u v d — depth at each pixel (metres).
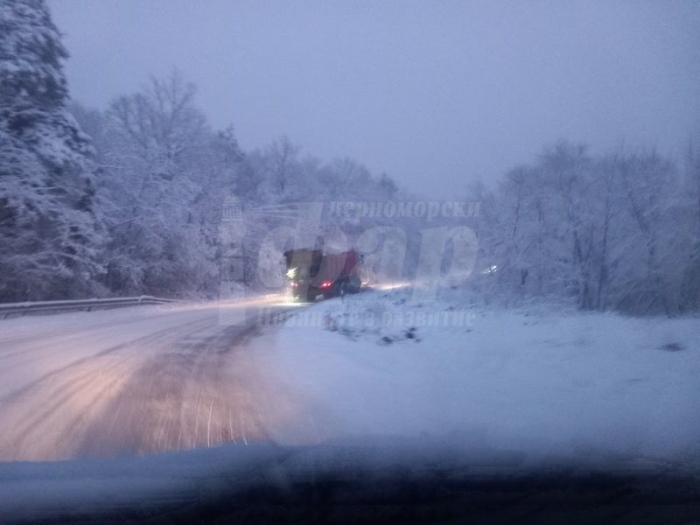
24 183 31.02
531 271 24.62
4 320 26.62
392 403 10.50
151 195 43.00
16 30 31.59
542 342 15.71
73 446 7.97
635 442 7.85
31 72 31.50
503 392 11.08
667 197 21.59
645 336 15.29
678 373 11.70
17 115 31.56
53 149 32.06
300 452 7.29
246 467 6.75
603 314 20.11
